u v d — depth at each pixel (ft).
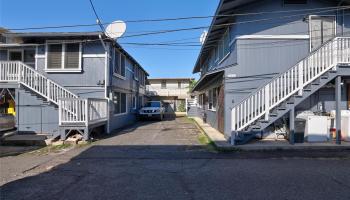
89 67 58.34
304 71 41.55
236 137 40.70
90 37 57.52
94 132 53.78
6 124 54.34
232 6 46.34
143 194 21.70
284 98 41.16
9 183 24.82
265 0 47.83
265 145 40.06
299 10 47.73
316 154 36.81
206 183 24.45
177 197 20.99
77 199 20.66
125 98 79.92
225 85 47.75
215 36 62.49
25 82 52.70
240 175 26.96
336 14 48.32
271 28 47.57
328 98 47.80
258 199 20.48
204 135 54.80
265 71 47.24
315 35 47.78
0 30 59.31
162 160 33.76
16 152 39.58
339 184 23.90
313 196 21.02
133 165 31.30
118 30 55.67
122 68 74.18
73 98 46.75
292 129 41.06
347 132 43.73
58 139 46.62
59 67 58.29
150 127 72.02
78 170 29.25
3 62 52.65
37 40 58.49
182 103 163.02
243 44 47.47
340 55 42.01
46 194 21.76
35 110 52.37
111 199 20.63
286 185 23.71
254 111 41.60
